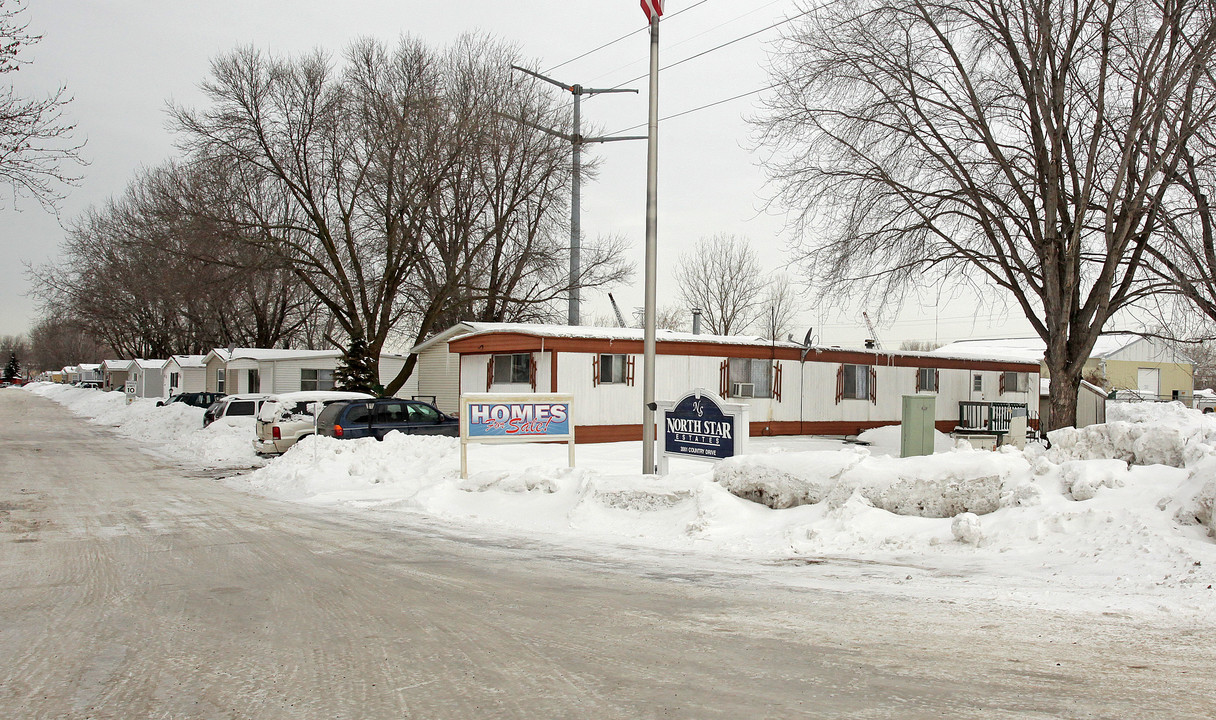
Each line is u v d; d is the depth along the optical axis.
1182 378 52.50
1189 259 19.42
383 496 13.45
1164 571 6.25
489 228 36.66
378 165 31.98
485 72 34.78
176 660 4.87
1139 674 4.27
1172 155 18.81
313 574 7.42
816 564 7.57
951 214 21.28
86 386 105.62
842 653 4.77
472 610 6.00
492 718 3.84
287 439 21.31
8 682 4.50
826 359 26.95
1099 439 8.79
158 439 31.98
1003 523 7.79
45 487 15.66
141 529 10.31
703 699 4.04
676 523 9.62
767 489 9.77
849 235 21.33
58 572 7.64
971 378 31.62
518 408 13.72
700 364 24.05
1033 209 20.38
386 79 32.56
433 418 20.77
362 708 4.01
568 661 4.71
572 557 8.22
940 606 5.84
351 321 32.75
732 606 6.02
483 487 12.21
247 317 54.53
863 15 20.45
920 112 20.62
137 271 45.81
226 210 30.94
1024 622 5.35
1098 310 19.94
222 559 8.21
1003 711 3.77
